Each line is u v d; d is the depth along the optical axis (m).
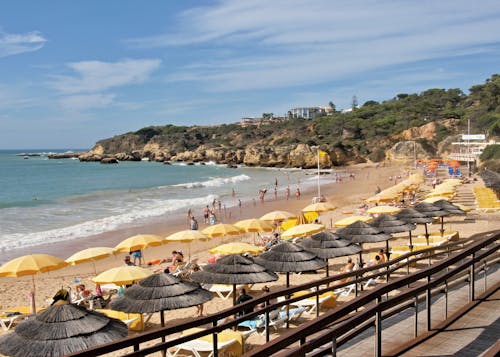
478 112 118.19
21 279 19.05
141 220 35.31
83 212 40.97
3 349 6.93
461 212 20.39
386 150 123.19
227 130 190.62
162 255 23.94
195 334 4.79
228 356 9.25
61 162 171.25
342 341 6.00
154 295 9.47
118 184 77.50
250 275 11.10
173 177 93.62
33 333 7.11
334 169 113.69
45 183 80.44
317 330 4.03
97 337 7.16
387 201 32.03
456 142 105.56
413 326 7.07
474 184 48.31
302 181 75.38
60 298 9.38
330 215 33.75
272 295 5.89
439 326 6.59
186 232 19.91
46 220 36.44
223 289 14.62
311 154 119.75
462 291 8.87
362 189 58.50
